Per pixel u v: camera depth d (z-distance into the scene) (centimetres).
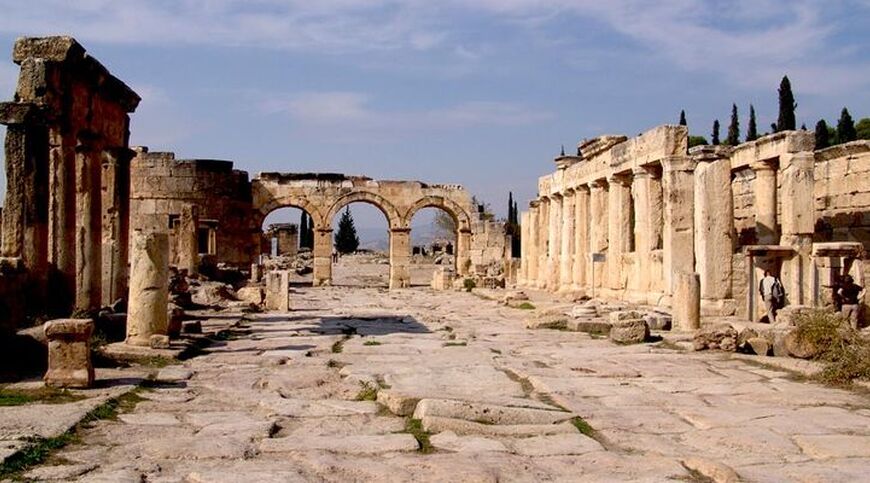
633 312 2219
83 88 2175
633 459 905
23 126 1864
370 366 1630
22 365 1462
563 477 833
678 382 1427
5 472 818
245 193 5759
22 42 1967
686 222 2839
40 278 1877
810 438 995
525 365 1642
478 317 2975
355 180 5875
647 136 3056
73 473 825
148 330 1772
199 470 848
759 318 2483
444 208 6006
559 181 4334
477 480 818
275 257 8594
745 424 1077
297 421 1095
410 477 830
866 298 2391
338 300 4103
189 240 4019
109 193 2534
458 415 1081
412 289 5428
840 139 6831
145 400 1231
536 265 4900
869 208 2906
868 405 1213
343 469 854
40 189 1881
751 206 3534
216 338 2136
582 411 1166
